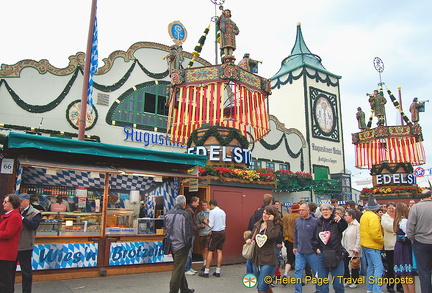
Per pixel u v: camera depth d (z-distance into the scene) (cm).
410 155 2105
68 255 728
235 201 1042
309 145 2589
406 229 569
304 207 605
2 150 706
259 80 1258
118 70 1598
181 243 568
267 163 2153
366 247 649
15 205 514
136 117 1608
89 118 1477
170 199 936
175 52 1295
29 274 563
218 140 1135
